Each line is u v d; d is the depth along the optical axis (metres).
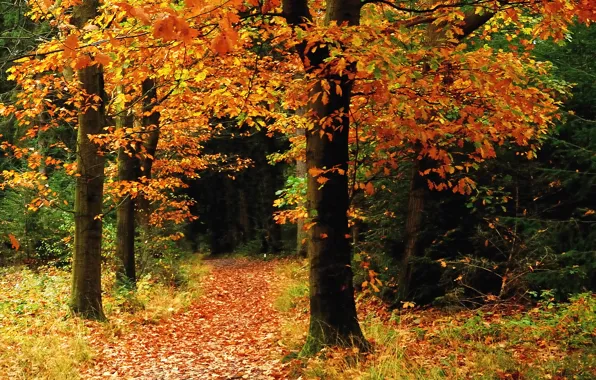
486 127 6.89
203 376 7.11
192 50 6.22
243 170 31.12
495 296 8.95
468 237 9.85
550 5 6.38
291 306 12.46
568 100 9.78
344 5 6.89
